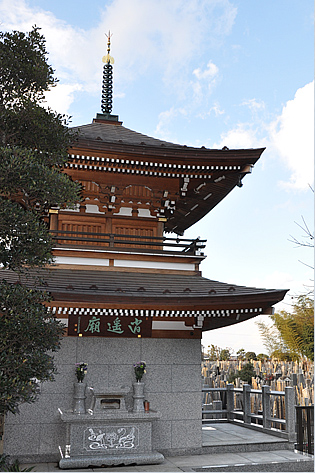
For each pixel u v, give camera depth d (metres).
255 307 11.94
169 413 12.15
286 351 48.59
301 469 11.27
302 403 17.91
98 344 12.09
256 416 14.77
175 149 13.19
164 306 11.63
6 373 7.17
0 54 8.20
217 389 16.38
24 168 7.40
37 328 7.52
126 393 11.25
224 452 12.29
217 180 14.67
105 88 17.98
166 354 12.48
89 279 12.42
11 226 7.42
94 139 12.73
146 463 10.90
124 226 14.68
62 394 11.55
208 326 14.30
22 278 11.76
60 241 14.10
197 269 14.20
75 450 10.75
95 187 14.26
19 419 11.17
